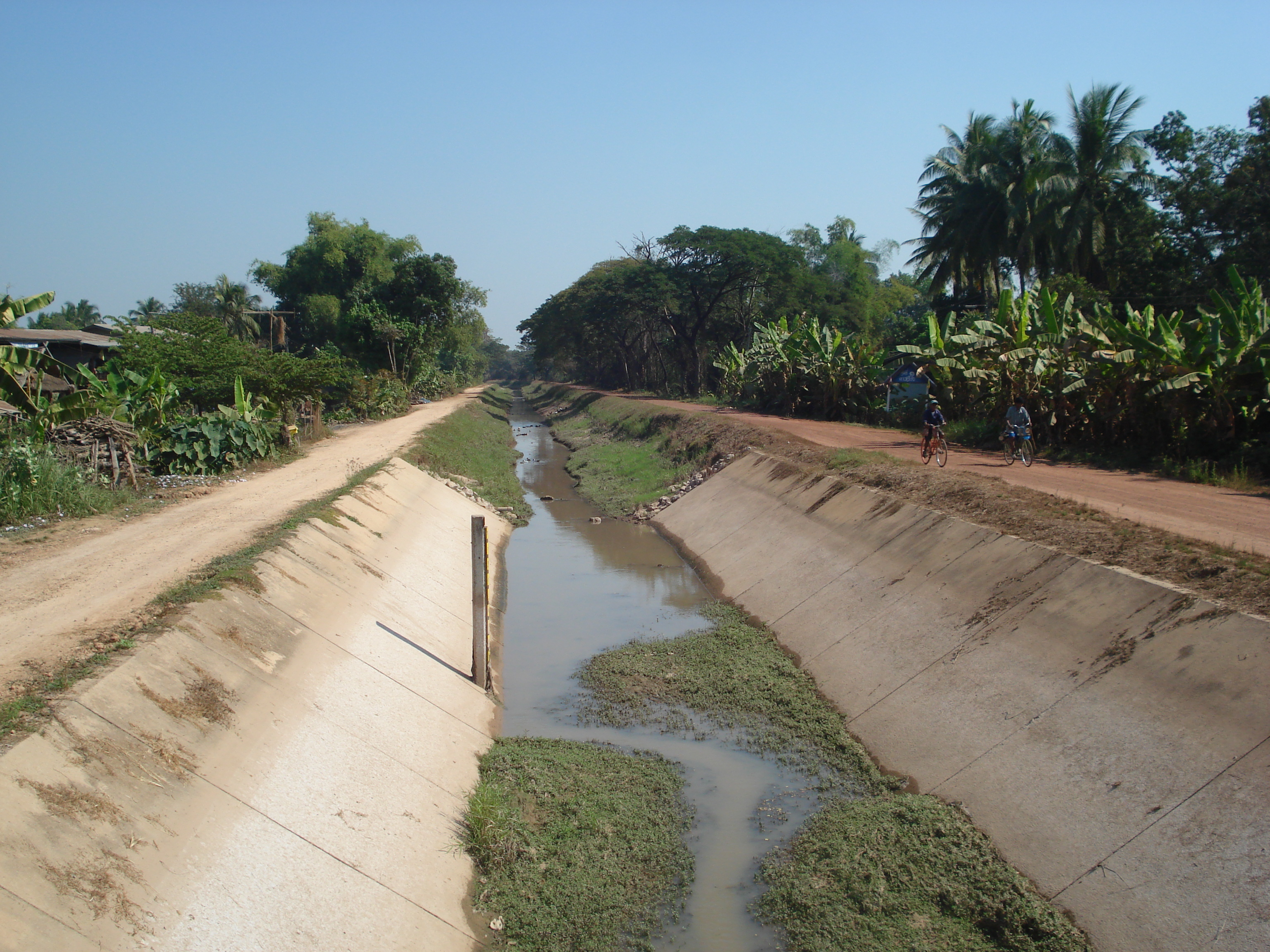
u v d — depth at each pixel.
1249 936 5.96
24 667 8.00
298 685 9.47
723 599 17.61
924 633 12.04
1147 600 9.41
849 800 9.34
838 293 66.12
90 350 33.38
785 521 19.72
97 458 18.97
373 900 7.02
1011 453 20.73
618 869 8.13
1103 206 38.84
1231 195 33.50
